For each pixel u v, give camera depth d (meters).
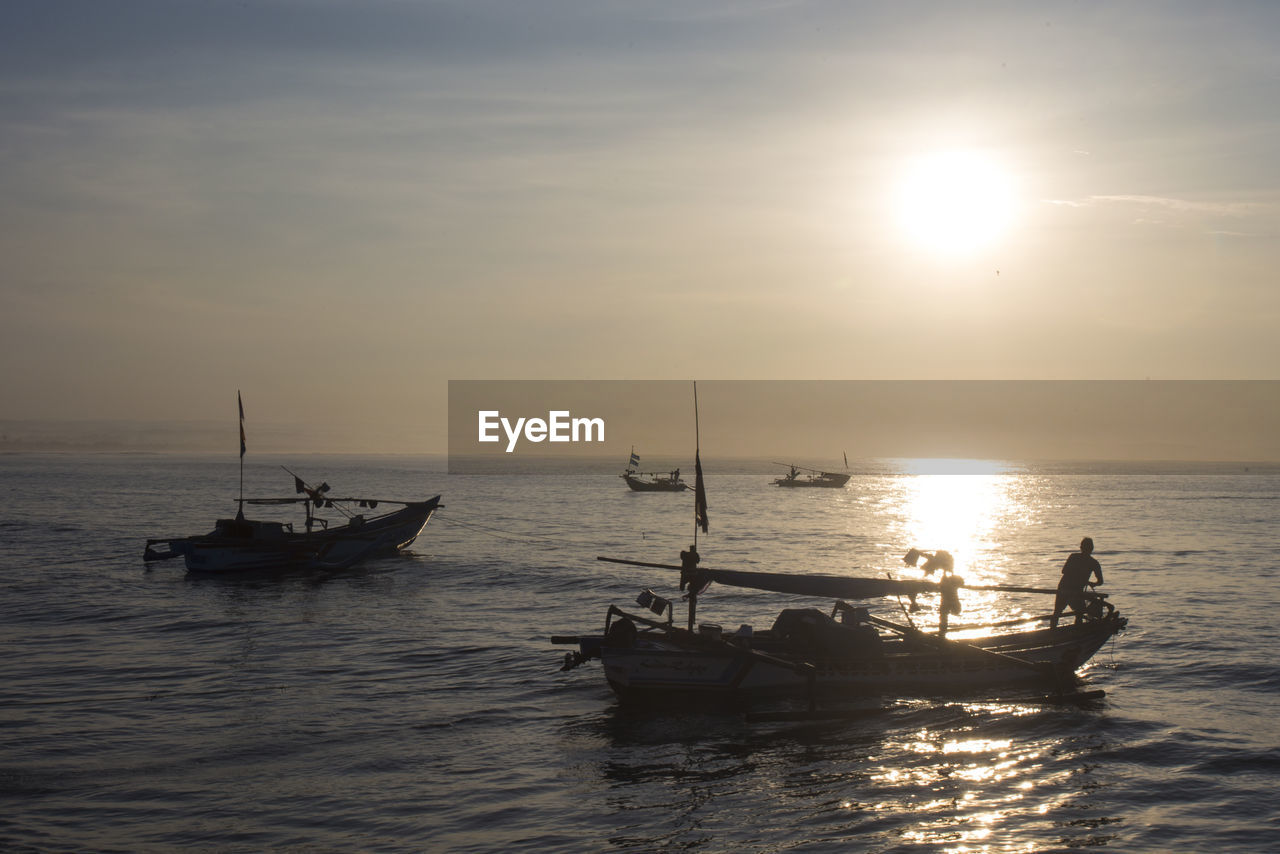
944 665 23.17
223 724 20.55
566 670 22.83
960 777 17.58
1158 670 25.42
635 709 21.91
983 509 111.50
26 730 19.98
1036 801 16.41
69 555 51.75
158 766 17.94
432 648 28.12
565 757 18.70
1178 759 18.36
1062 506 118.44
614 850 14.59
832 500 131.00
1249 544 63.47
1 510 87.81
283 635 30.17
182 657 26.98
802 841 14.90
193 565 43.50
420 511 49.94
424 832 15.16
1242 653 27.33
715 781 17.44
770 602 37.44
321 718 21.06
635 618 22.78
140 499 108.62
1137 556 55.25
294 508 98.00
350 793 16.73
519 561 50.25
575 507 106.75
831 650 22.64
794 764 18.31
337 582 42.41
